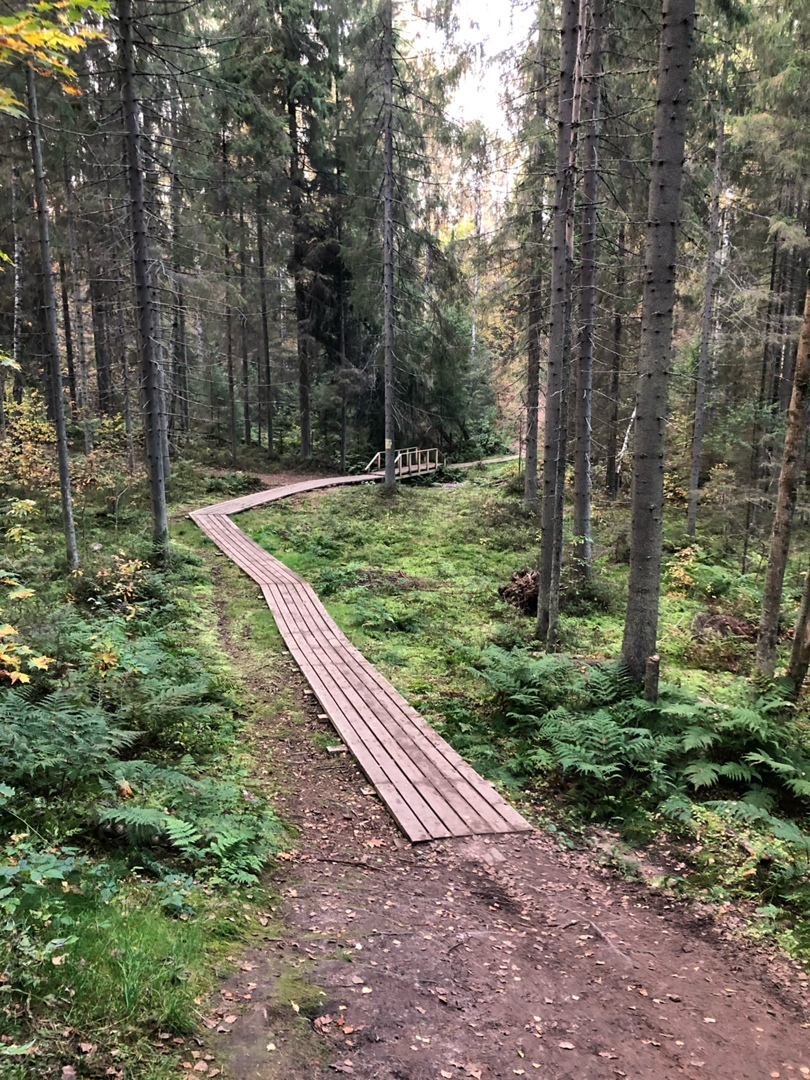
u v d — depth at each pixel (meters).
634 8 11.90
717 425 20.47
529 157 14.95
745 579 14.75
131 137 12.48
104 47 14.02
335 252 26.20
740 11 12.07
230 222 22.86
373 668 9.39
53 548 13.14
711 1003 3.71
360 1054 2.93
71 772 4.57
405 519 20.16
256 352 29.95
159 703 6.35
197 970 3.16
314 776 6.49
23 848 3.62
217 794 5.24
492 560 16.69
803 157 15.40
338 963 3.60
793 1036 3.49
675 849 5.45
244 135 22.97
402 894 4.60
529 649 10.36
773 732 6.71
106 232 18.00
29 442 17.42
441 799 6.01
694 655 10.80
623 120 13.06
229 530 17.86
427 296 23.64
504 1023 3.35
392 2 19.09
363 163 21.64
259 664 9.59
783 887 4.84
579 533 13.98
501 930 4.27
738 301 17.05
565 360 9.56
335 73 24.39
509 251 16.84
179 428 28.58
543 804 6.21
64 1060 2.40
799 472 8.66
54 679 6.50
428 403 29.03
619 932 4.39
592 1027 3.41
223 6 20.92
